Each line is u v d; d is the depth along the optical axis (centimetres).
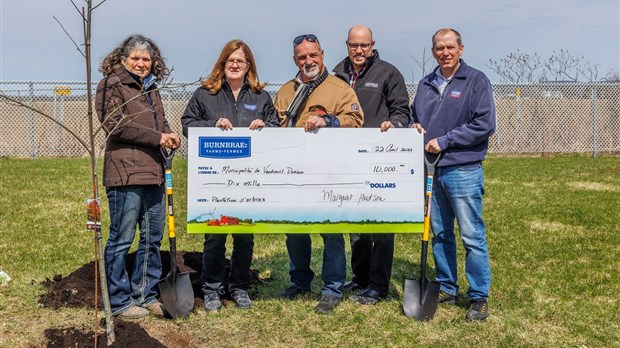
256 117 531
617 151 2197
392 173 524
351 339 486
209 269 536
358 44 568
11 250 758
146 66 494
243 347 472
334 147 520
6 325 500
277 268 689
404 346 474
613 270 694
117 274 511
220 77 528
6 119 1888
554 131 2169
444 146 515
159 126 510
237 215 520
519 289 619
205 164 516
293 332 498
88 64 396
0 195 1155
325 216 523
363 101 574
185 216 995
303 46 523
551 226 938
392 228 527
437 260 562
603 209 1069
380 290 567
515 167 1728
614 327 518
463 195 521
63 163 1688
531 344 480
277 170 519
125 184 491
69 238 827
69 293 559
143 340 455
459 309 552
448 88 527
